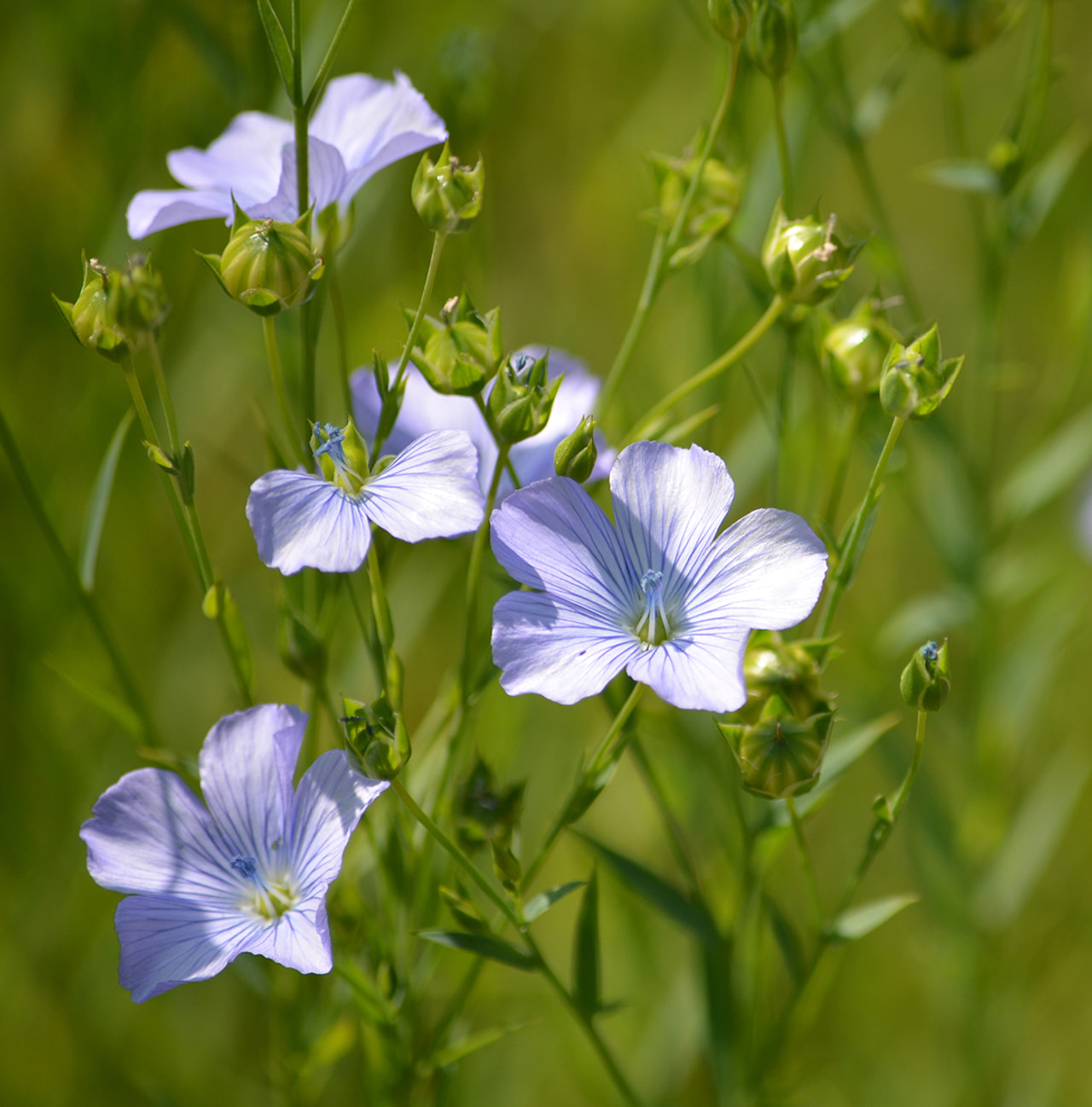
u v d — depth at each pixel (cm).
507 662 33
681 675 33
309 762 36
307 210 34
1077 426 41
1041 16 39
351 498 34
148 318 34
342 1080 41
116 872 34
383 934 36
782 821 36
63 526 41
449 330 34
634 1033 41
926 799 41
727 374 40
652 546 34
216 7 41
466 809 35
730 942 37
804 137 40
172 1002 41
